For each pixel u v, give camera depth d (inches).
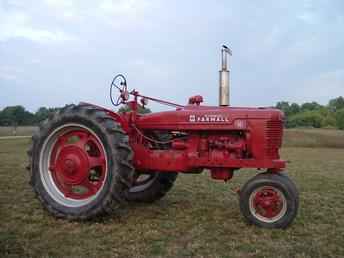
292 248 153.5
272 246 155.5
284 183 178.5
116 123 194.9
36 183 199.9
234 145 194.7
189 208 221.8
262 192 181.5
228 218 198.8
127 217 198.4
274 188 179.5
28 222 185.5
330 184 320.8
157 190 231.6
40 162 201.8
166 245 155.6
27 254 141.8
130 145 208.2
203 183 317.1
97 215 186.2
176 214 206.4
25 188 272.4
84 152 197.6
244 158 193.8
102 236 166.1
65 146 201.0
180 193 271.0
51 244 154.0
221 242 160.2
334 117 2133.4
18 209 209.0
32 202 226.2
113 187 184.1
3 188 271.7
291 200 177.2
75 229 175.9
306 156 695.7
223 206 228.2
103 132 188.9
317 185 315.0
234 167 192.4
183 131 207.2
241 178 351.6
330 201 247.0
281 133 194.5
